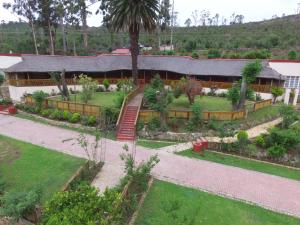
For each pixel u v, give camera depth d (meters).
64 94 32.75
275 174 18.62
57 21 60.59
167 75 40.38
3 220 12.42
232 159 20.84
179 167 18.88
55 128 26.52
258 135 23.75
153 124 24.98
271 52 60.22
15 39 75.00
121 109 26.09
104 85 39.59
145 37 77.06
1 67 40.19
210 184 16.70
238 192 15.92
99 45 71.38
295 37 69.00
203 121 25.45
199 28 100.56
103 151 21.05
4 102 33.28
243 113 26.56
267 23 100.69
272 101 33.91
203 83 37.28
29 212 12.12
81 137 23.00
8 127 26.62
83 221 9.51
